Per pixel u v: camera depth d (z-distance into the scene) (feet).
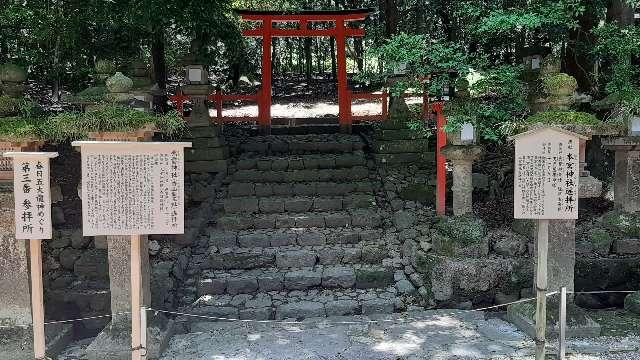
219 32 29.58
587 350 15.10
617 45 18.65
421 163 27.96
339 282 20.11
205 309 18.63
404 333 16.53
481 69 18.89
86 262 19.61
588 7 21.91
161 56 31.89
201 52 29.22
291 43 68.33
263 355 15.12
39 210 11.99
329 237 22.40
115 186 12.01
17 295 15.28
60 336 16.25
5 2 20.76
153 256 20.65
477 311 18.39
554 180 13.42
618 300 19.67
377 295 19.52
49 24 21.08
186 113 35.24
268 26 35.01
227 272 20.72
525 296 19.04
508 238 19.97
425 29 33.45
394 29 33.01
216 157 27.43
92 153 11.91
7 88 17.10
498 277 19.06
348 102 34.53
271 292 19.90
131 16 24.03
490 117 19.66
